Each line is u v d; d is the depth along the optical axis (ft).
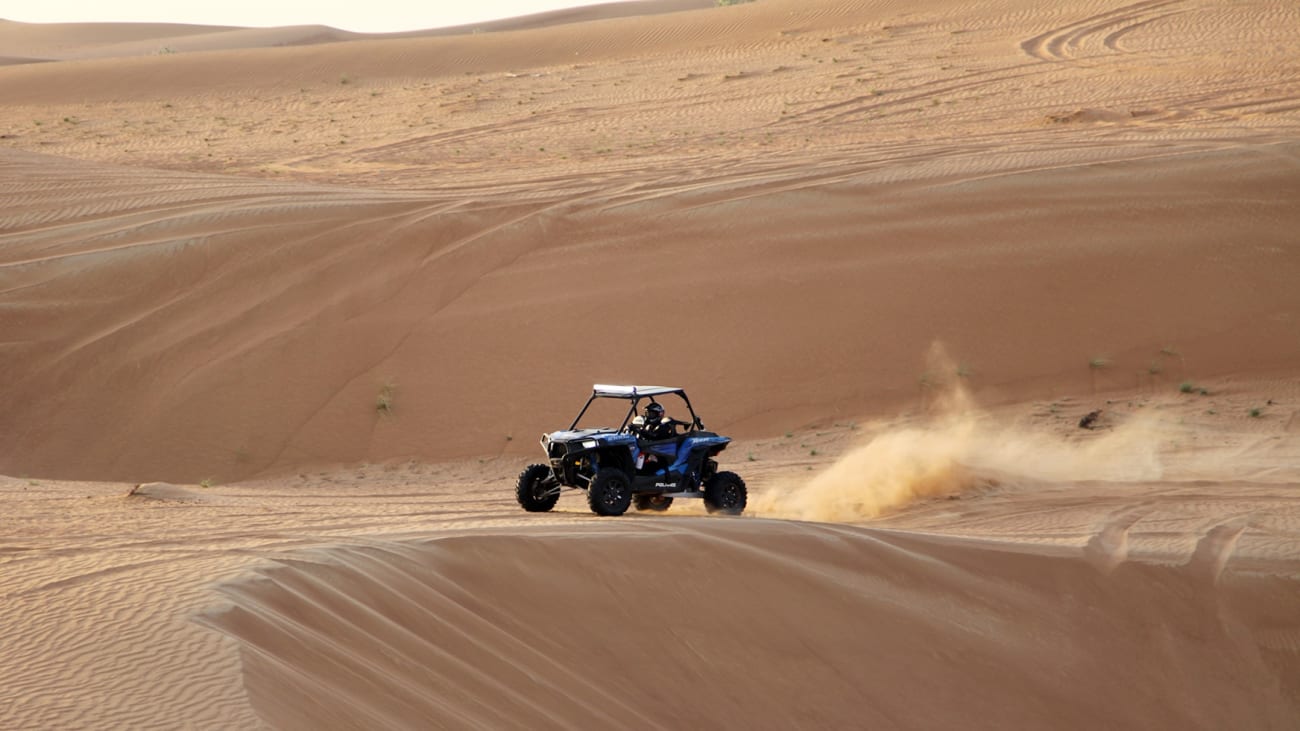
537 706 49.26
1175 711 67.77
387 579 56.24
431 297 191.62
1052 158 237.66
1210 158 228.22
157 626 43.88
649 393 97.25
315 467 154.61
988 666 66.39
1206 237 196.54
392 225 213.25
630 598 61.82
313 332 181.68
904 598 70.03
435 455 156.35
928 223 207.82
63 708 36.19
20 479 134.62
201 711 36.19
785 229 208.54
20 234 215.92
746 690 58.18
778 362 172.96
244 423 162.50
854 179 230.07
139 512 89.30
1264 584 78.95
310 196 237.66
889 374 169.17
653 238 207.82
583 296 189.57
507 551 62.59
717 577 65.72
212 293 192.54
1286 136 245.04
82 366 173.58
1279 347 167.84
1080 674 68.44
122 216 224.33
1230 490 110.73
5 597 48.93
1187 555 82.74
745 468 138.10
